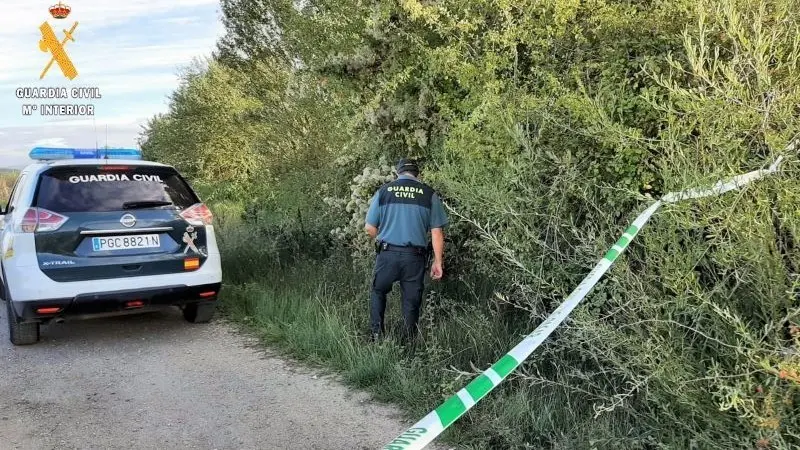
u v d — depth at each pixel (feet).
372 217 17.02
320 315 19.11
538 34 15.29
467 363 14.56
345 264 24.34
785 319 8.35
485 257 16.56
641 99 12.72
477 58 16.56
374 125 19.38
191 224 19.92
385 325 17.81
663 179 11.19
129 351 18.78
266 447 12.25
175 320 22.39
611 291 11.36
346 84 20.38
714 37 12.15
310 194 31.81
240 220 38.55
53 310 17.79
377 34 17.75
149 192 19.70
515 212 13.61
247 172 59.77
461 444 11.71
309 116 34.14
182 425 13.34
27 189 18.92
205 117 69.72
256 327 20.83
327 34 23.00
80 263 18.03
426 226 16.75
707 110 10.02
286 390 15.15
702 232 9.86
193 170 77.15
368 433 12.68
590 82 14.60
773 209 9.20
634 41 13.78
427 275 19.44
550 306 13.99
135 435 12.92
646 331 10.43
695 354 10.00
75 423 13.61
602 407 10.00
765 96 10.61
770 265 8.71
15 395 15.31
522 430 11.57
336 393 14.83
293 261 27.35
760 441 8.09
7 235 18.65
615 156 12.48
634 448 10.18
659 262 9.91
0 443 12.71
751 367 8.63
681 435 9.74
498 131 14.38
